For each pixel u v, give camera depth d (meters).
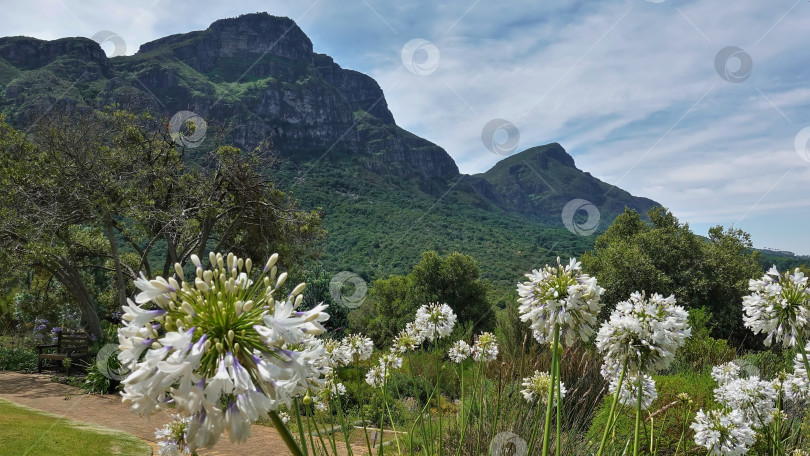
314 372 1.36
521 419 3.95
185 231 16.14
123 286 14.70
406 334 3.38
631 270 20.23
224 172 16.64
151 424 7.34
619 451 3.42
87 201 13.64
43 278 19.00
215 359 1.26
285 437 1.25
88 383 10.48
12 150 14.20
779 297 2.34
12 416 7.23
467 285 27.62
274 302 1.32
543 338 2.20
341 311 28.62
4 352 14.56
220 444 6.11
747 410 3.21
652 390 2.91
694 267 20.36
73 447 5.77
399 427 5.38
